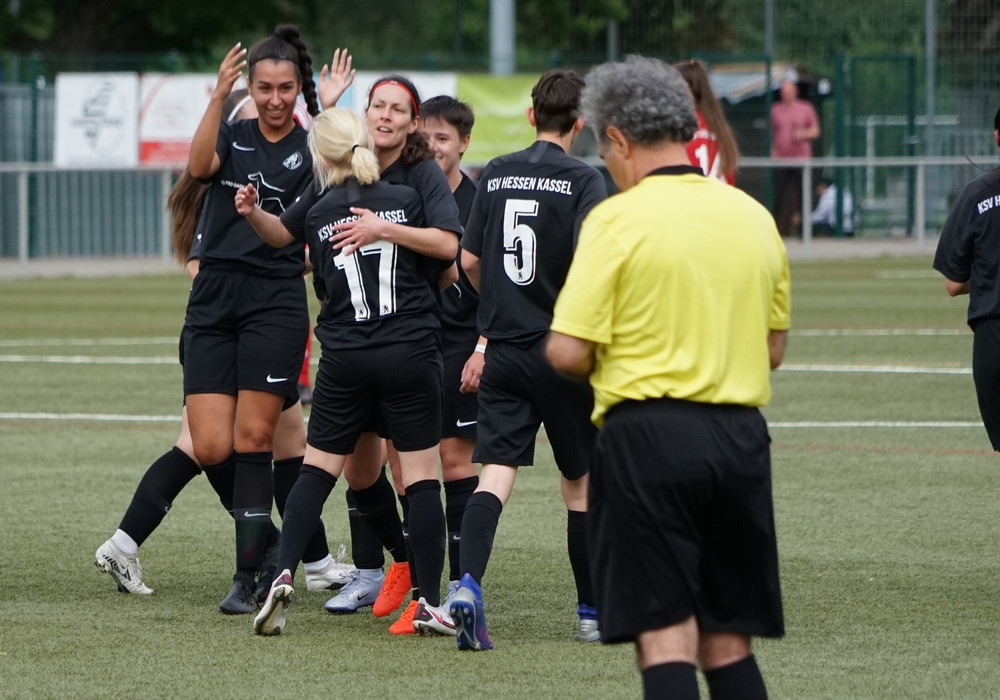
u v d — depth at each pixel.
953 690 13.46
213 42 117.19
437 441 15.75
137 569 17.31
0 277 66.00
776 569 10.73
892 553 19.03
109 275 67.38
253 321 16.97
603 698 13.30
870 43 87.31
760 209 10.81
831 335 43.91
